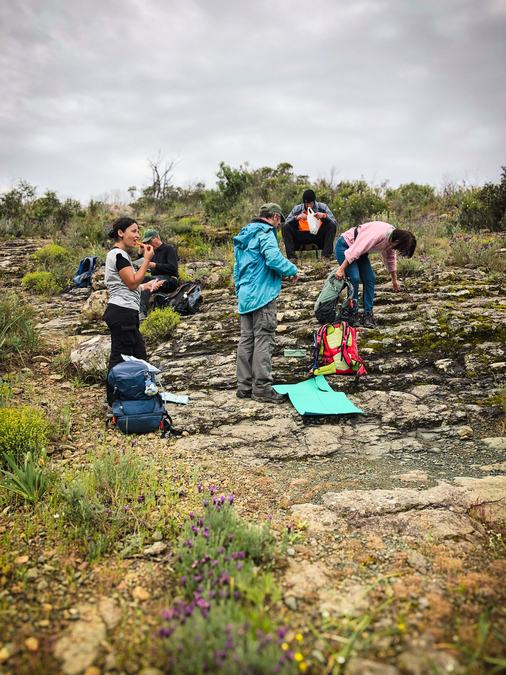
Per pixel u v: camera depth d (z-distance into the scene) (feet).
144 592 8.18
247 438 14.69
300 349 20.85
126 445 14.06
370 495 11.27
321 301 20.54
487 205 40.86
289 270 16.03
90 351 19.60
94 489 11.09
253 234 16.57
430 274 29.25
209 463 13.16
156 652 6.88
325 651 6.88
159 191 68.23
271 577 8.23
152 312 24.80
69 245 43.09
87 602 7.95
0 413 13.30
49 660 6.77
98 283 32.07
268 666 6.20
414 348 20.11
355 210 46.37
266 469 13.01
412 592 8.06
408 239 19.62
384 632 7.20
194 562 8.43
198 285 27.02
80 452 13.44
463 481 11.87
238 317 25.02
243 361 17.33
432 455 13.71
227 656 6.40
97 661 6.75
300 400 16.69
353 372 18.31
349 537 9.77
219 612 7.12
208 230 47.09
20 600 7.97
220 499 10.21
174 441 14.51
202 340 22.62
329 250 31.86
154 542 9.59
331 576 8.59
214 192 57.93
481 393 17.04
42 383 18.33
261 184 59.57
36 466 11.71
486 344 19.92
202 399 17.46
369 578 8.50
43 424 13.65
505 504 10.73
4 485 10.94
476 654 6.64
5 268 37.14
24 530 9.87
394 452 13.96
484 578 8.30
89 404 16.80
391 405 16.62
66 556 9.10
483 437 14.61
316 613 7.63
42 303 30.12
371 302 21.74
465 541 9.48
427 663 6.61
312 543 9.59
